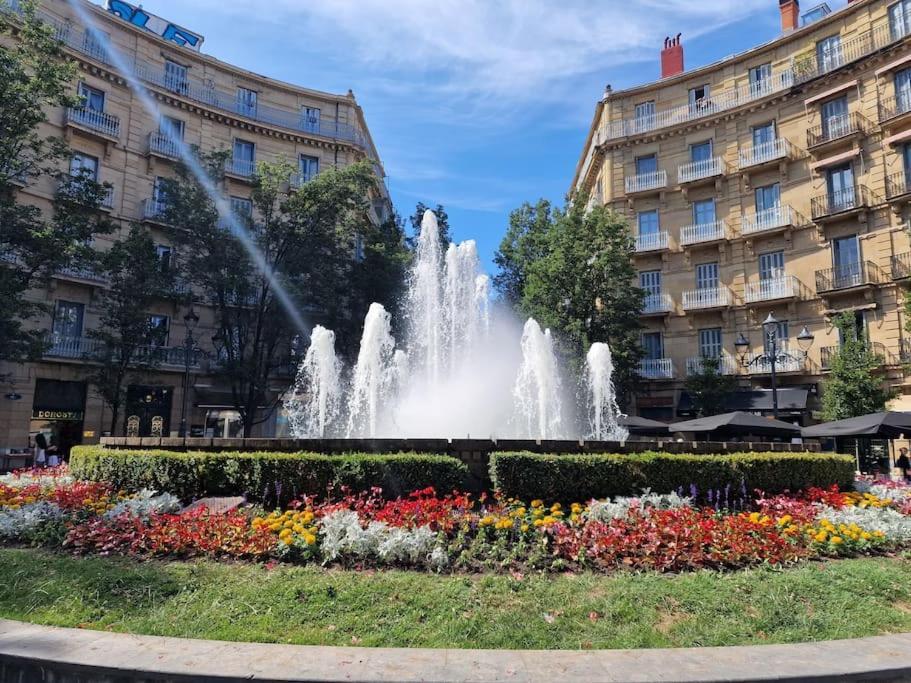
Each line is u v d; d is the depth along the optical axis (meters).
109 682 3.66
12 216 20.23
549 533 6.39
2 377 24.02
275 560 5.93
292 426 31.11
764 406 27.62
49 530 6.89
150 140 31.45
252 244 28.97
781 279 28.84
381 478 8.00
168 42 32.75
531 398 17.12
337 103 38.94
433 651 4.02
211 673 3.57
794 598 5.21
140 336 26.67
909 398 24.39
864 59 26.44
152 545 6.26
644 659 3.91
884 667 3.80
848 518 7.94
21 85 19.98
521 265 35.75
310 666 3.71
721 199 31.45
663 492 8.65
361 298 31.94
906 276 24.47
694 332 31.48
